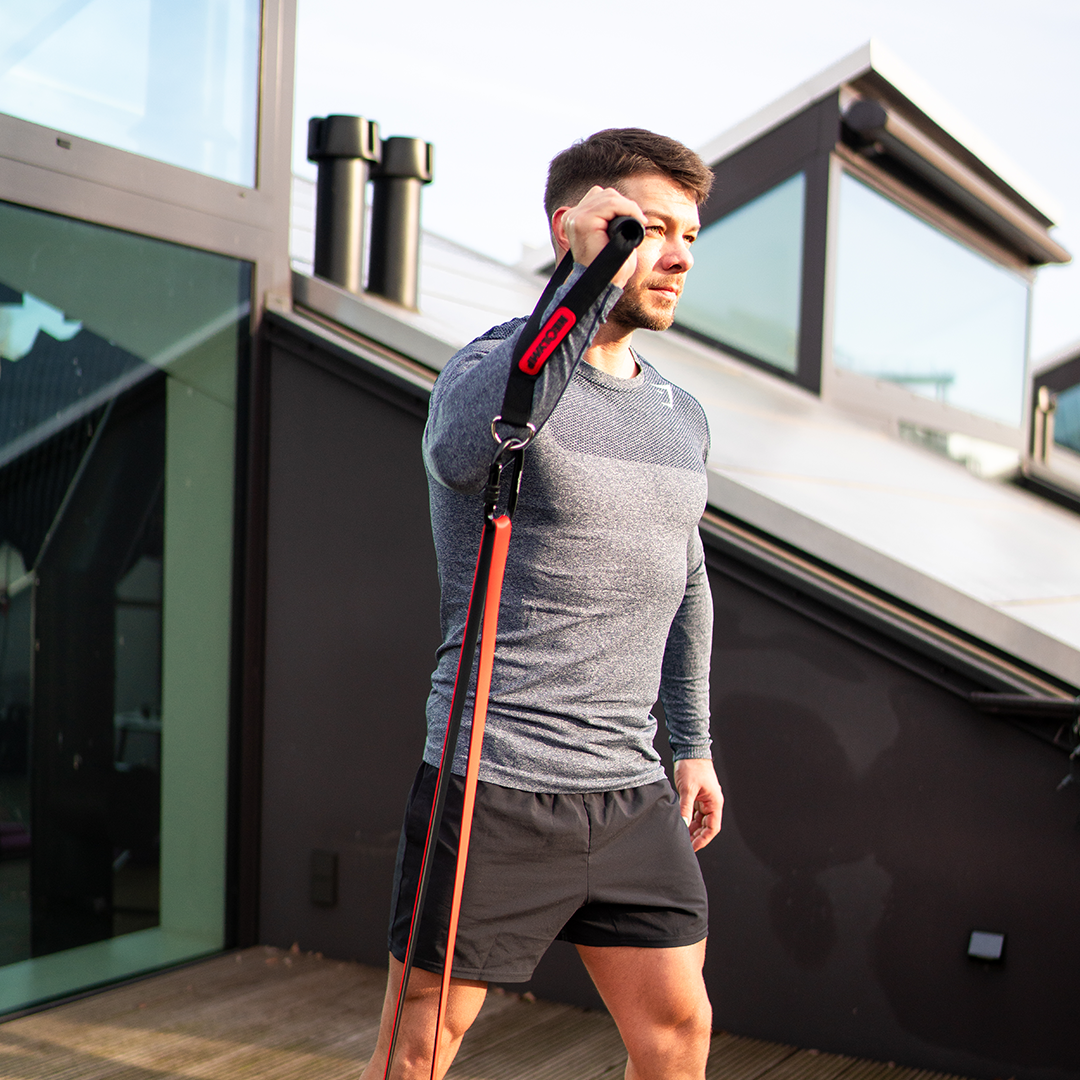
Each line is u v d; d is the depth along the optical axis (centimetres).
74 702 290
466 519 152
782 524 274
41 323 279
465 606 153
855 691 258
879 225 597
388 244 389
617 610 152
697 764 185
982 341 671
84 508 290
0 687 274
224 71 321
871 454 475
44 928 284
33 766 281
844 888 259
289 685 327
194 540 317
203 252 317
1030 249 685
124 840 302
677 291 154
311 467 325
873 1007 256
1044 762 240
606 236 122
